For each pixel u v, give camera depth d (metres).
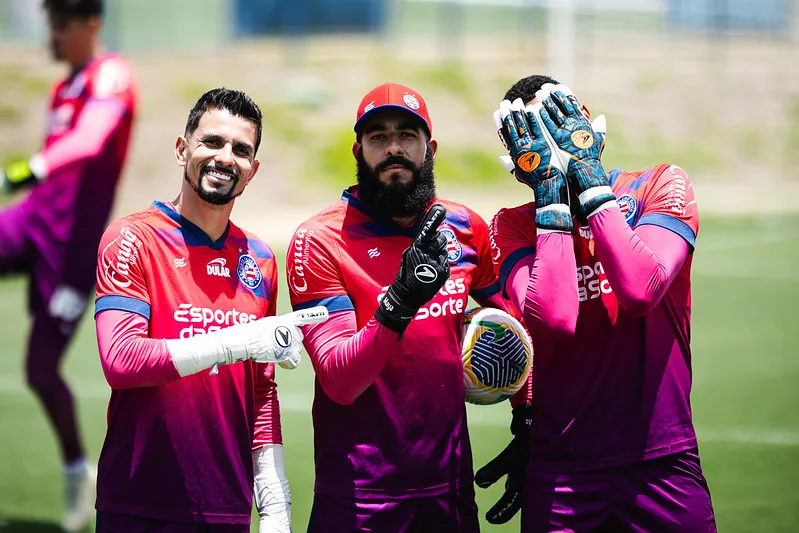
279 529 12.98
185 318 12.56
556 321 12.42
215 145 12.62
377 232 13.39
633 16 139.75
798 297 45.06
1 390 31.84
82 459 20.47
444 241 12.14
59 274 22.11
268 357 12.16
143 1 141.50
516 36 131.50
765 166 96.75
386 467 12.99
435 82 100.50
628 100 106.44
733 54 122.56
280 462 13.44
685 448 12.86
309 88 95.06
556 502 12.95
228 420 12.75
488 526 19.73
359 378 12.37
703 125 102.88
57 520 20.25
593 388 12.86
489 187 83.69
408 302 12.02
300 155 83.81
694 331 38.34
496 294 14.40
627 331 12.92
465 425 13.62
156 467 12.36
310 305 13.27
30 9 108.56
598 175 12.60
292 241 13.51
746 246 60.47
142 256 12.49
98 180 22.58
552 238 12.61
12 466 24.03
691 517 12.75
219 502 12.58
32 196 22.53
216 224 12.88
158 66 102.31
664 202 13.12
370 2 121.38
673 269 12.57
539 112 12.98
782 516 19.48
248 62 104.44
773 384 30.31
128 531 12.37
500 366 13.73
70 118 22.70
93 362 35.22
